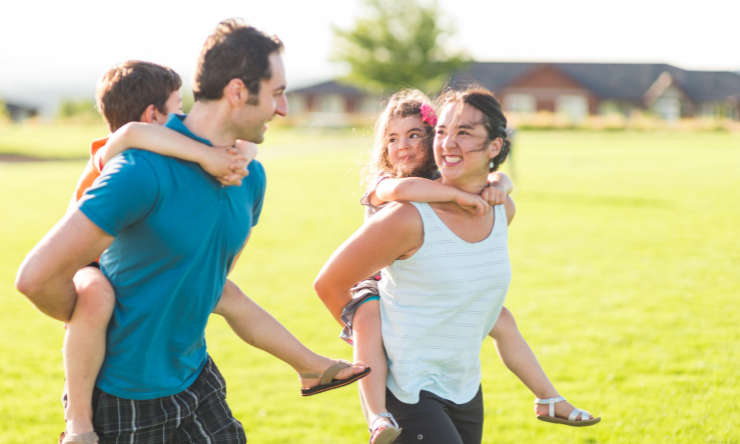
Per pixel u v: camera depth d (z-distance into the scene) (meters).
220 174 2.07
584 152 28.70
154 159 2.01
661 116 65.25
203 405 2.35
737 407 4.21
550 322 6.30
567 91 65.12
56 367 5.25
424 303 2.39
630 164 22.69
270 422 4.27
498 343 2.82
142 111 2.52
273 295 7.52
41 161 29.88
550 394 2.77
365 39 58.28
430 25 58.00
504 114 2.41
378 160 2.89
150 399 2.17
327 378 2.47
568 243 10.09
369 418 2.38
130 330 2.08
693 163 22.66
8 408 4.37
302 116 60.28
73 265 1.93
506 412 4.34
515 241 10.34
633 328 6.00
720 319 6.19
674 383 4.67
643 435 3.91
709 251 9.24
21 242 10.52
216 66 2.01
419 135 2.77
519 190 16.22
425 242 2.34
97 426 2.13
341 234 11.30
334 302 2.50
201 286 2.16
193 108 2.12
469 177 2.41
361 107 68.88
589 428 4.02
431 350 2.43
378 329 2.49
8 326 6.37
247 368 5.30
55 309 1.99
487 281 2.41
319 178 20.12
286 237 11.04
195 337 2.24
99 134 44.69
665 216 12.19
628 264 8.64
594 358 5.25
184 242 2.05
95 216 1.91
